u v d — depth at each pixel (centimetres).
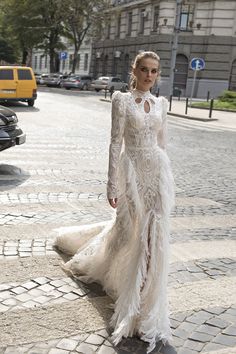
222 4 3888
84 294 378
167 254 318
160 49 4044
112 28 5041
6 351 301
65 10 4481
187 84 4100
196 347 319
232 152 1206
